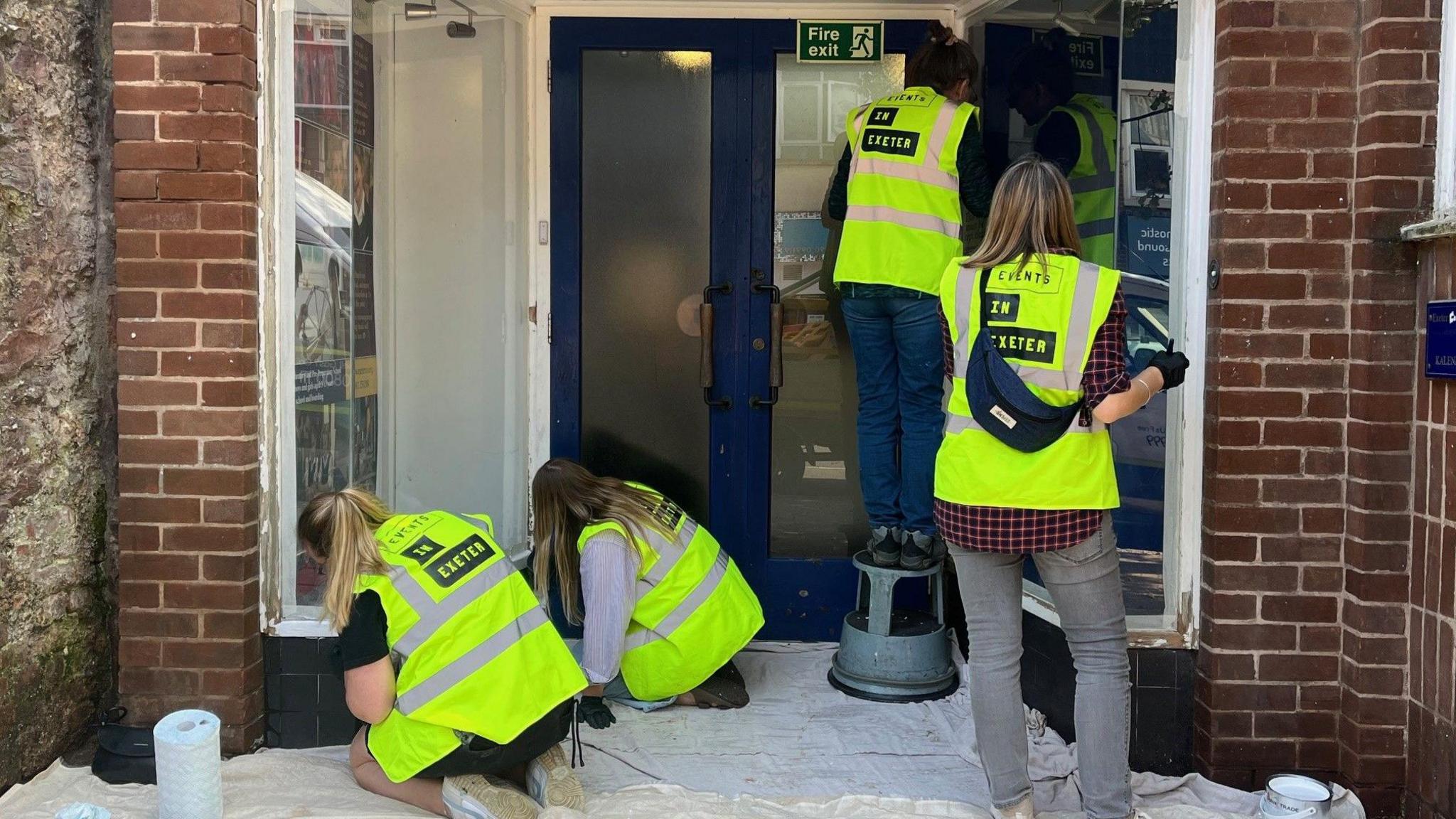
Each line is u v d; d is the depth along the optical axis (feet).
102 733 10.51
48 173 10.40
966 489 8.82
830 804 9.89
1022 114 13.01
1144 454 11.12
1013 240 8.86
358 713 9.27
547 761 9.71
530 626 9.68
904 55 14.10
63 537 10.74
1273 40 10.06
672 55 14.07
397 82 12.97
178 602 10.71
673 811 9.74
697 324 14.24
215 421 10.61
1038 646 11.82
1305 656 10.37
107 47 11.09
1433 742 9.61
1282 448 10.27
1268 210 10.14
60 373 10.66
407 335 13.24
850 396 14.32
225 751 10.77
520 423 14.26
